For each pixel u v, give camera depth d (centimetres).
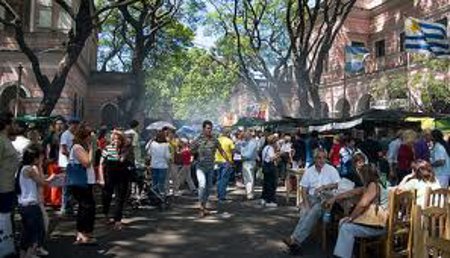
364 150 1470
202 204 1177
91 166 863
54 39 2806
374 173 758
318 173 917
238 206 1342
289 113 3703
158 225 1054
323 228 864
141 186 1302
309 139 1602
